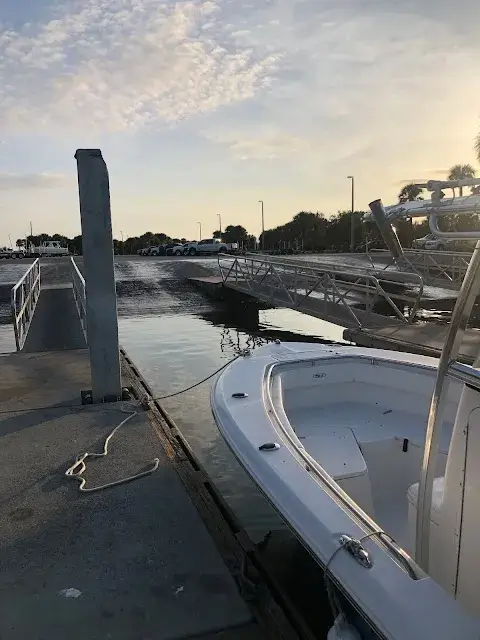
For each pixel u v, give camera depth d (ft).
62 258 114.01
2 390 18.65
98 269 16.70
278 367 13.74
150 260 100.83
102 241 16.65
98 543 9.62
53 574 8.76
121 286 67.82
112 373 17.37
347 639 5.73
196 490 11.57
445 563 6.94
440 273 52.29
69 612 7.88
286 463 8.36
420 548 6.70
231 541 9.71
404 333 28.89
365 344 28.71
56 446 13.85
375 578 5.66
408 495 8.91
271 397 11.66
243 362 14.19
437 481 8.63
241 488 15.29
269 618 7.79
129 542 9.64
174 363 32.71
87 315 16.99
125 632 7.48
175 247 136.15
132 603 8.07
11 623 7.65
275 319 51.08
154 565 8.99
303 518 6.91
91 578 8.65
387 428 12.35
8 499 11.19
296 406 13.74
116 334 17.24
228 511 11.10
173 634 7.45
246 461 8.73
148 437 14.44
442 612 5.17
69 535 9.86
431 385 12.78
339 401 14.14
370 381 13.93
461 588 6.56
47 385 19.24
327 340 41.24
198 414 22.41
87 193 16.10
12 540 9.71
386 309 48.06
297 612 8.20
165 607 7.98
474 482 6.37
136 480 12.01
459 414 6.70
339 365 14.10
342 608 5.99
